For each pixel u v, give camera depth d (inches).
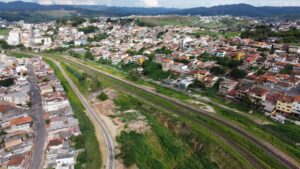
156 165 3097.9
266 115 4001.0
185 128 3814.0
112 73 6879.9
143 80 6190.9
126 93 5398.6
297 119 3791.8
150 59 7239.2
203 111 4338.1
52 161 2938.0
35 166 2874.0
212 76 5457.7
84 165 2923.2
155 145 3506.4
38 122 3897.6
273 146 3270.2
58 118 3841.0
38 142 3348.9
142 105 4763.8
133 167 2970.0
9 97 4503.0
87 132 3631.9
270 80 4857.3
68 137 3422.7
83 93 5393.7
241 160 3009.4
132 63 7337.6
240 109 4286.4
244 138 3454.7
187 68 6220.5
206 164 3112.7
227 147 3287.4
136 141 3474.4
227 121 3956.7
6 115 4047.7
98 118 4224.9
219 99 4744.1
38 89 5359.3
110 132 3750.0
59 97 4539.9
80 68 7396.7
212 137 3508.9
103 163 3019.2
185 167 3115.2
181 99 4886.8
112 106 4736.7
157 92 5354.3
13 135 3435.0
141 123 3991.1
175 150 3363.7
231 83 4872.0
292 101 3900.1
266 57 6387.8
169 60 6545.3
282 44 7529.5
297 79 4987.7
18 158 2918.3
